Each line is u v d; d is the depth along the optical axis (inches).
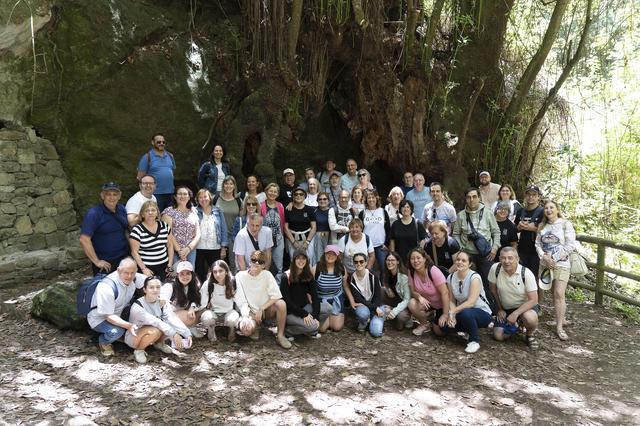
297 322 196.9
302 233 242.7
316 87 323.9
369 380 168.6
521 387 169.3
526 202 240.2
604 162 428.5
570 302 275.1
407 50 318.3
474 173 351.3
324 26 313.7
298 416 143.3
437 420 145.3
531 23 372.8
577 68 412.5
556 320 221.5
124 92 283.3
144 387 154.4
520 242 239.5
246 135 301.7
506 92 366.9
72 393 148.6
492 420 146.9
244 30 316.8
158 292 173.6
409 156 330.3
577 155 380.2
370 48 317.4
